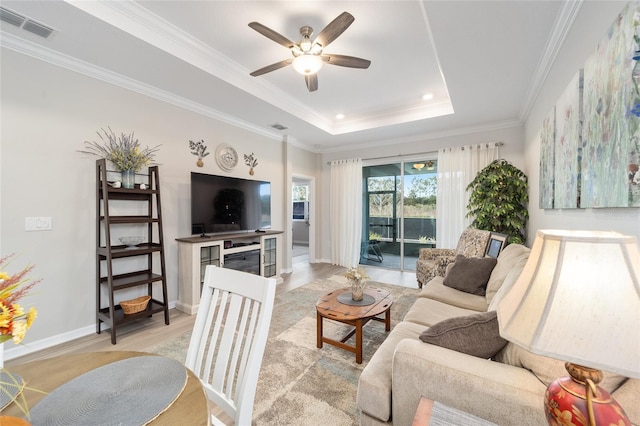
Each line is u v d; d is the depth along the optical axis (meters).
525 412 0.92
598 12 1.50
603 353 0.58
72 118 2.64
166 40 2.47
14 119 2.32
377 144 5.61
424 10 1.96
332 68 3.12
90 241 2.75
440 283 2.92
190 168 3.71
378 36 2.55
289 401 1.74
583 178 1.63
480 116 4.08
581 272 0.64
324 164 6.34
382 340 2.55
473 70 2.76
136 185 2.95
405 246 5.49
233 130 4.35
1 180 2.27
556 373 0.95
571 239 0.67
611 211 1.35
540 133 2.94
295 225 9.31
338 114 4.62
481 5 1.90
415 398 1.14
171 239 3.48
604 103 1.35
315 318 3.06
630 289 0.60
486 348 1.18
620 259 0.62
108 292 2.73
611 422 0.64
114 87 2.94
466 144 4.69
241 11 2.25
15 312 0.65
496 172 3.88
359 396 1.33
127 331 2.78
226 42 2.67
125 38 2.29
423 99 3.99
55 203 2.54
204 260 3.45
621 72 1.19
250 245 4.10
